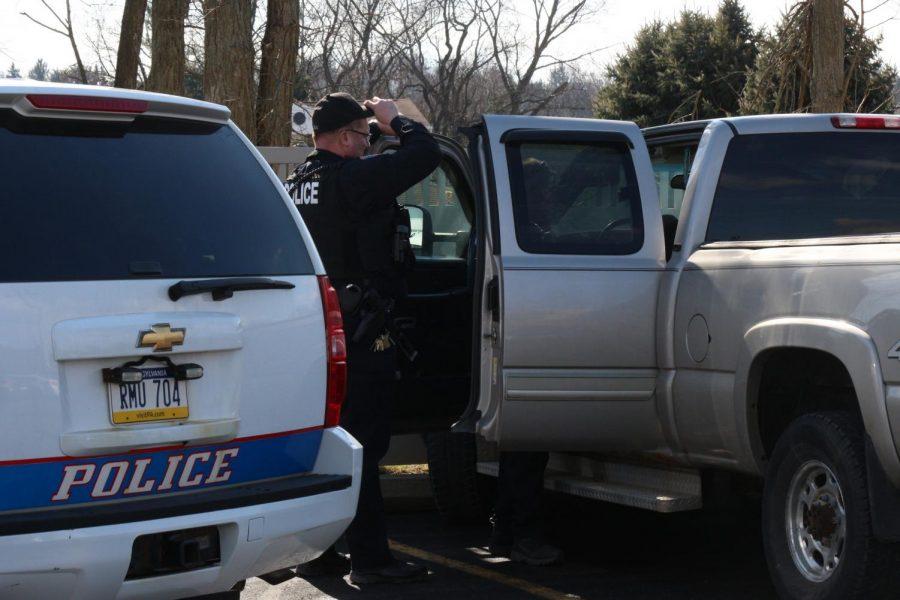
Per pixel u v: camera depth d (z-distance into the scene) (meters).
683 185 5.94
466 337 6.43
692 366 4.97
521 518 5.67
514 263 5.08
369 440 5.21
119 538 3.27
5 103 3.43
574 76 35.91
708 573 5.53
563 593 5.18
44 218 3.38
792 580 4.52
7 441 3.18
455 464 6.45
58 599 3.25
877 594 4.20
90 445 3.29
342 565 5.55
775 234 5.34
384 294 5.21
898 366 4.00
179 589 3.45
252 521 3.52
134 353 3.38
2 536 3.11
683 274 5.09
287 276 3.78
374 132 6.41
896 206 5.51
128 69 12.24
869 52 13.68
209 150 3.80
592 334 5.09
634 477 5.49
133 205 3.55
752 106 16.84
